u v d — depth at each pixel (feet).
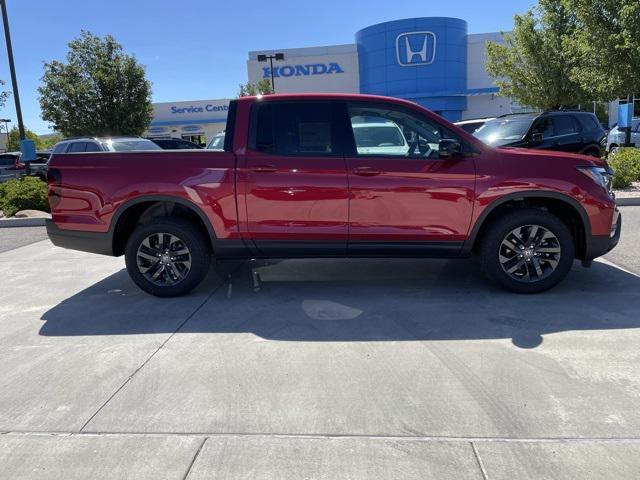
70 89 70.38
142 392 10.96
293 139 16.25
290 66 131.34
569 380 10.94
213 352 12.84
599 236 16.10
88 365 12.34
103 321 15.30
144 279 17.02
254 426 9.61
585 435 9.08
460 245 16.20
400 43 120.67
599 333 13.21
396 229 16.06
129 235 18.07
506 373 11.32
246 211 16.20
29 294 18.49
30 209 38.55
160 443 9.18
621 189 36.83
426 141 16.26
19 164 70.38
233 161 16.15
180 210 17.42
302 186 15.92
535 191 15.72
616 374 11.12
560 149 36.91
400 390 10.74
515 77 71.77
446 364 11.82
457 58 122.52
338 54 130.21
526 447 8.80
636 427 9.27
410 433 9.27
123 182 16.40
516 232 16.06
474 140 16.15
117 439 9.34
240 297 17.08
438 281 18.21
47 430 9.69
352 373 11.53
